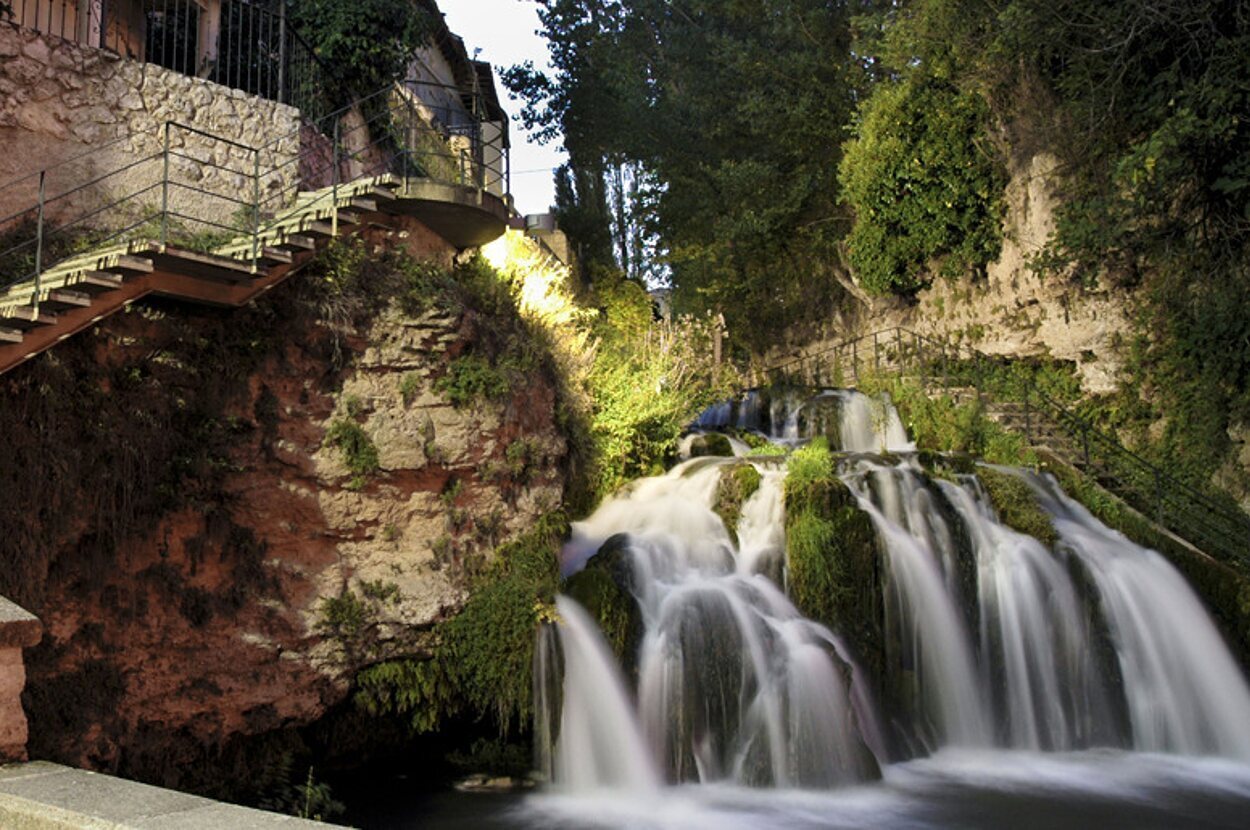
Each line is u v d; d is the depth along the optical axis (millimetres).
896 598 12867
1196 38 16969
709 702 10883
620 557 11805
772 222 26141
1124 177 16578
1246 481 16984
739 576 12469
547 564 11617
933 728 12602
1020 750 12922
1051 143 19344
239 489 9852
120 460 9078
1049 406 19781
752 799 10242
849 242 24078
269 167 13312
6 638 5262
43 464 8547
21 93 11141
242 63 15656
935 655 12922
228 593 9812
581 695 10750
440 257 13008
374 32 16328
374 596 10484
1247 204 16812
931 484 14266
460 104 24734
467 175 18500
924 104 21609
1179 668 14125
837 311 26906
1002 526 14656
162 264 9047
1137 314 18656
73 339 8883
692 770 10664
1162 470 17719
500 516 11484
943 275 22312
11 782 4715
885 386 20469
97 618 9031
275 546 10125
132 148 12031
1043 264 18562
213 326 9766
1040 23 17812
